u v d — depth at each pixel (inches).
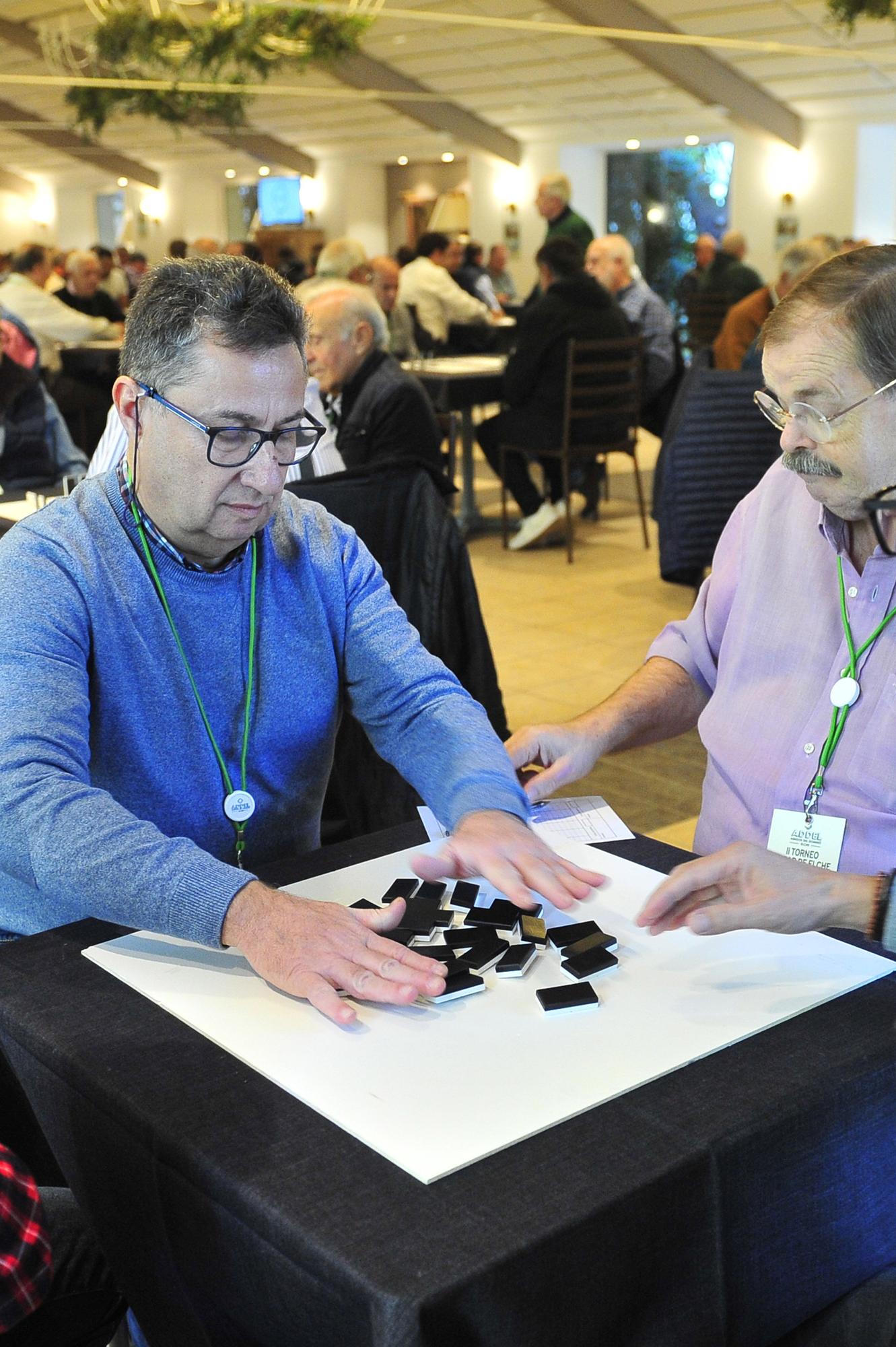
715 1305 36.6
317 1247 31.7
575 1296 33.1
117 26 318.3
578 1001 41.8
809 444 53.2
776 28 393.7
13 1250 35.8
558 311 223.9
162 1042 40.9
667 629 70.9
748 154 500.1
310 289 160.7
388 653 59.7
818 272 52.6
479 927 47.2
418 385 158.9
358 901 49.1
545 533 254.5
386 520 98.3
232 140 658.2
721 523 167.2
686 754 143.9
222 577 56.0
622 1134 35.8
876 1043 40.4
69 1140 42.3
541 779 60.6
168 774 56.2
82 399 275.1
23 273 344.5
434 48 483.8
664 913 46.6
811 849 58.4
